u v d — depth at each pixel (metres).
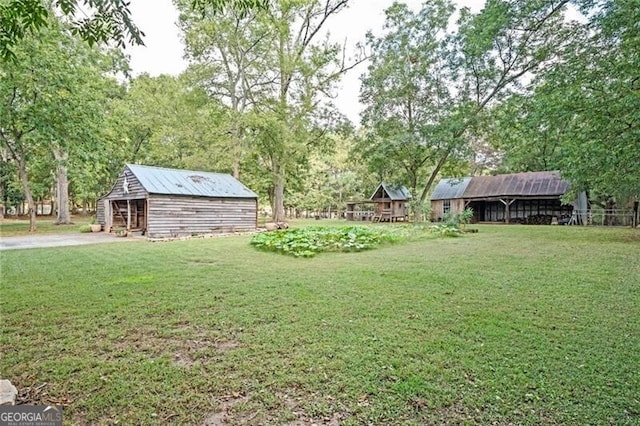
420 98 20.36
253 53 19.92
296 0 17.86
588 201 21.25
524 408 2.07
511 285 5.08
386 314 3.80
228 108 19.95
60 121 14.98
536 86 13.88
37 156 19.14
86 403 2.15
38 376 2.49
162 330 3.39
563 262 6.93
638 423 1.92
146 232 14.45
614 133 9.48
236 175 19.66
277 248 9.04
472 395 2.21
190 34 17.94
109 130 18.56
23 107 14.31
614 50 10.02
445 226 14.79
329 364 2.64
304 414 2.04
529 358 2.72
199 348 2.97
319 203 33.78
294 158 20.92
